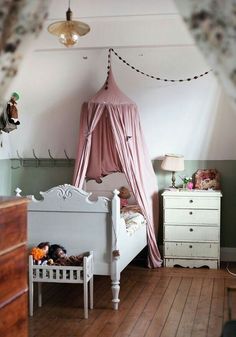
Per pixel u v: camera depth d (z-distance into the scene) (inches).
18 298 115.0
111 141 233.8
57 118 252.7
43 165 271.9
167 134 250.5
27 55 72.5
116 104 221.3
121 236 179.5
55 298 186.9
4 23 69.7
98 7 199.5
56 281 165.5
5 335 108.3
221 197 253.6
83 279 163.9
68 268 163.9
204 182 254.7
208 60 67.3
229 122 241.6
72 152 265.0
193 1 65.9
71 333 149.6
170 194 241.6
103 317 164.9
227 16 65.2
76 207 173.3
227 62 66.5
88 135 223.3
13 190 276.4
